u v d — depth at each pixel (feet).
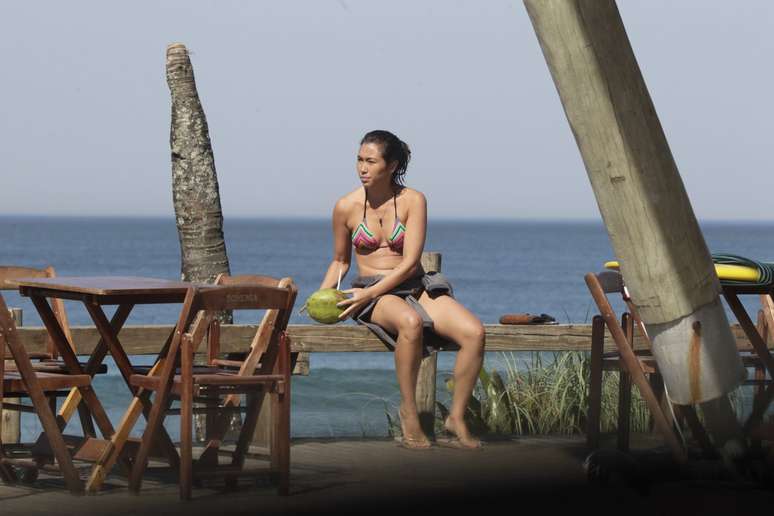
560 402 34.50
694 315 21.81
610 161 20.11
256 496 23.03
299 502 22.33
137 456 22.99
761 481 23.84
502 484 24.29
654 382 28.22
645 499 22.52
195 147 38.24
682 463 24.86
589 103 19.77
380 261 30.25
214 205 38.40
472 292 293.23
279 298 23.27
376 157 29.60
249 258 490.49
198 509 21.58
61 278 25.20
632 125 19.85
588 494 23.07
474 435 32.83
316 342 30.73
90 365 24.66
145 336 29.73
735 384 22.53
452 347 29.86
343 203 30.68
